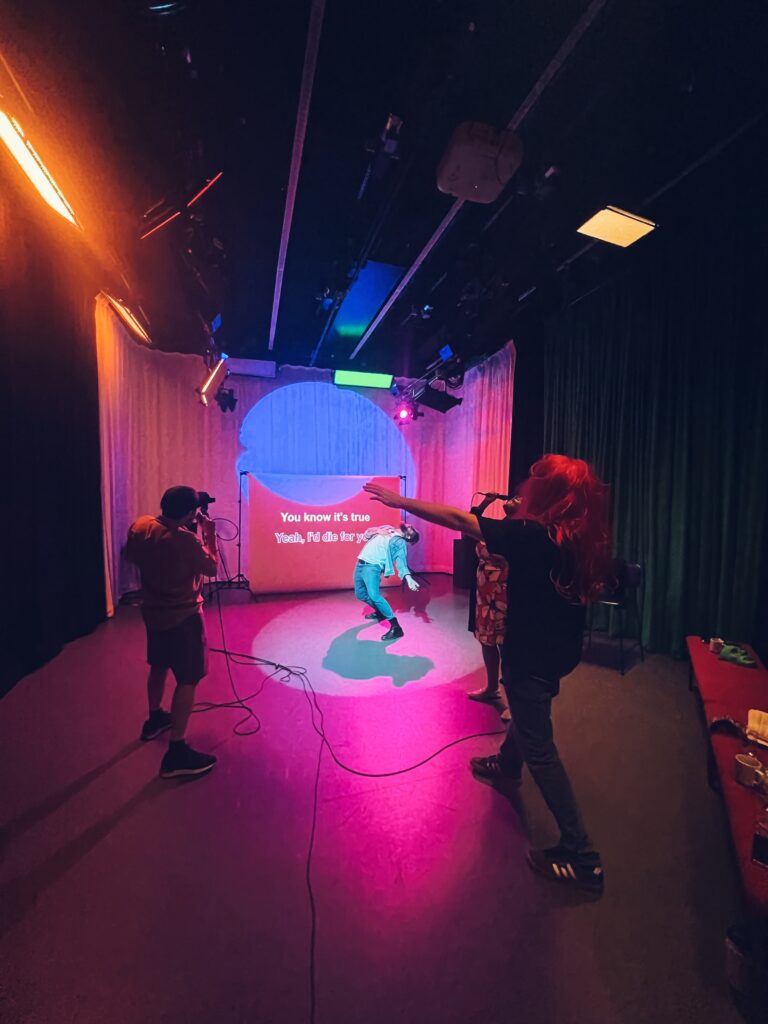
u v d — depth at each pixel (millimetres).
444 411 6961
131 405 6105
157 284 4164
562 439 5227
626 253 3912
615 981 1360
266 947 1429
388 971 1368
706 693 2250
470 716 2949
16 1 1502
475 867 1764
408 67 2312
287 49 2240
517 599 1665
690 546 3904
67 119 2025
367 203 3414
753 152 2758
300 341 6688
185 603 2227
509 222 3594
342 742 2623
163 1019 1222
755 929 1206
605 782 2301
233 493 7152
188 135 2547
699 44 2123
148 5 1797
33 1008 1245
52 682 3348
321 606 5691
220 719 2865
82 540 4410
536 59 2234
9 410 3041
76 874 1682
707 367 3732
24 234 3170
